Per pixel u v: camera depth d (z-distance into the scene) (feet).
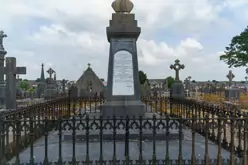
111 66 33.73
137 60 33.86
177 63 74.69
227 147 25.13
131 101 33.24
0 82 68.69
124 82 33.58
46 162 20.22
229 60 182.80
